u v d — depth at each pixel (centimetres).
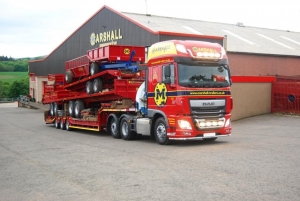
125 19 3281
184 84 1336
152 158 1130
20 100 5528
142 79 1734
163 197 717
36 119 3334
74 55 4272
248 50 3284
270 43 3788
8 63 12888
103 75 1841
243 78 2283
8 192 817
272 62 3444
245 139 1512
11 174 999
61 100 2375
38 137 1889
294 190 727
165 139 1415
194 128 1347
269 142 1395
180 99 1332
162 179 856
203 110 1362
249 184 780
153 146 1409
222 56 1418
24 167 1086
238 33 3888
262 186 761
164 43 1423
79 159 1170
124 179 875
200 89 1353
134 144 1498
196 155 1149
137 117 1603
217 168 944
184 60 1350
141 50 1844
